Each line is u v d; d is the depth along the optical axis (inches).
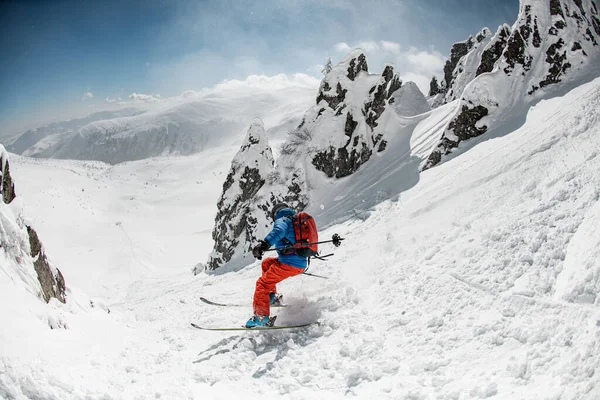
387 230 345.1
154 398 157.0
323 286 259.1
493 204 264.7
